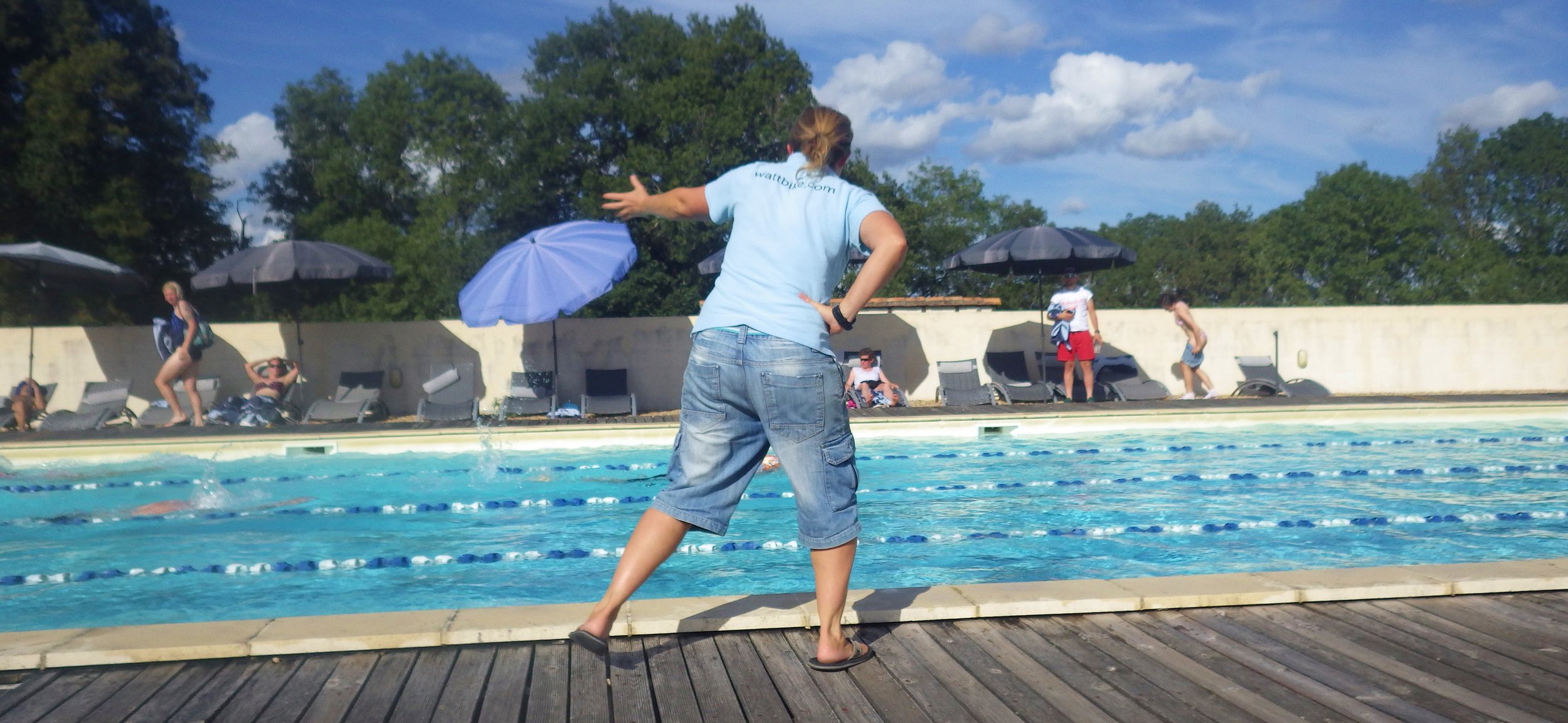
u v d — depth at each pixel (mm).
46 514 6387
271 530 5801
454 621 2836
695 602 3029
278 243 12133
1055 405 11406
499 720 2227
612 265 9414
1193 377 12789
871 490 6973
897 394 11977
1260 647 2648
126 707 2309
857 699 2346
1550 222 55500
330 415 11461
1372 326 13898
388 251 36156
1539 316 13977
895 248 2344
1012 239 12969
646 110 35031
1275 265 59000
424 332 12945
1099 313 13852
